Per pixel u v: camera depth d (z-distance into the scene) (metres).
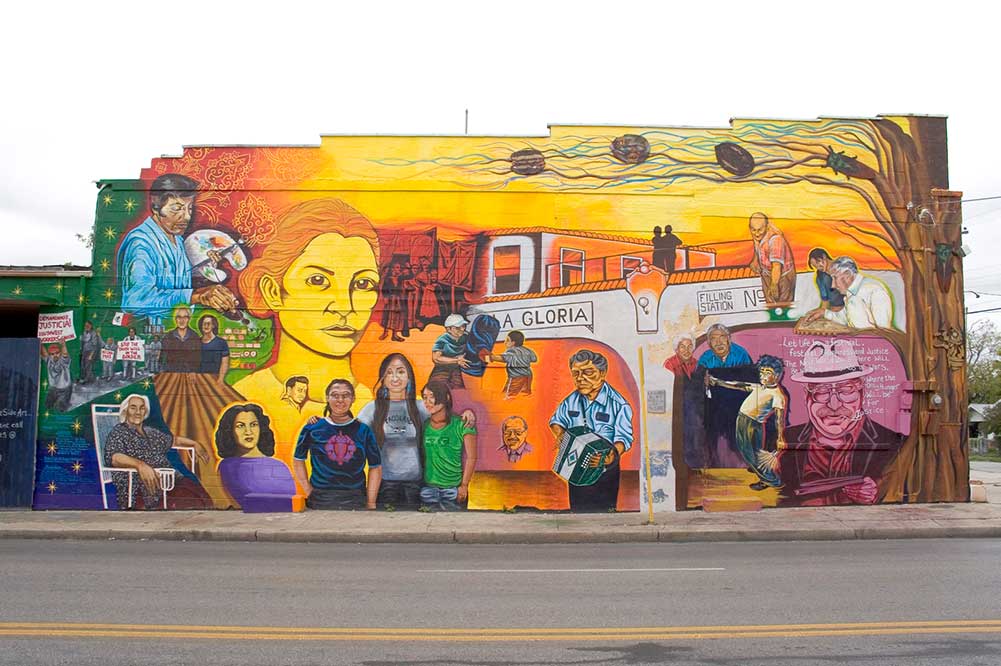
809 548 12.33
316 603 8.08
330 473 15.89
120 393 16.09
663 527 13.88
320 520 14.65
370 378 16.05
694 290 16.30
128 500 15.89
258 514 15.31
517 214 16.36
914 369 16.50
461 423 15.95
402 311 16.16
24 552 11.85
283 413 16.02
